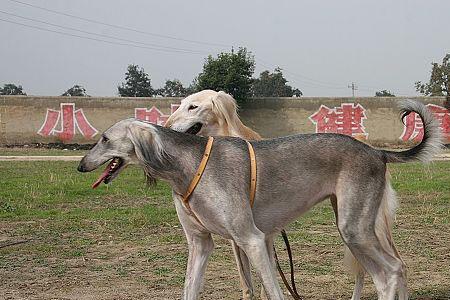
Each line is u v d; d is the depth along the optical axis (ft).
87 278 25.07
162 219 37.70
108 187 51.60
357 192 18.48
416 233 33.50
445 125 103.81
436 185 52.37
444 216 38.58
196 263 18.94
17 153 94.68
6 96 105.40
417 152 19.42
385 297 18.48
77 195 47.60
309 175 18.53
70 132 105.91
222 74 108.78
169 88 177.58
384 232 18.89
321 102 107.04
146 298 22.30
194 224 18.58
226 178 17.75
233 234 17.66
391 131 106.01
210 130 23.12
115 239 32.53
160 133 17.84
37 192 48.14
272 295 17.40
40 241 32.12
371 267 18.89
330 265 26.99
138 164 18.11
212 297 22.33
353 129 106.52
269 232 18.85
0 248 30.42
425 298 21.95
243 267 20.79
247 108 108.27
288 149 18.58
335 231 34.35
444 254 28.71
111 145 17.88
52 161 78.59
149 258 28.32
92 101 106.01
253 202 18.17
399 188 50.96
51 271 26.21
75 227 35.60
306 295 22.80
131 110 105.91
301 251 29.53
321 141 18.79
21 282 24.47
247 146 18.43
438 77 135.23
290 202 18.62
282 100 107.55
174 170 17.81
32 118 105.60
